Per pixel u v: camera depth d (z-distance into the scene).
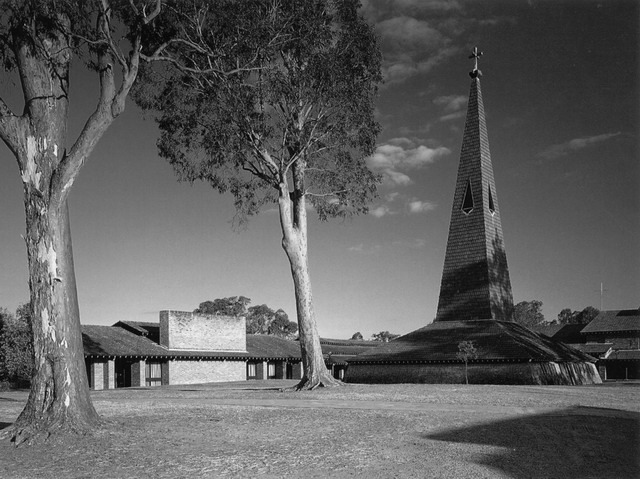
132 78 18.70
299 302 34.06
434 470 13.06
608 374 74.88
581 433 17.31
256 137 32.94
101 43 18.72
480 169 62.03
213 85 31.14
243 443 16.02
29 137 17.81
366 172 36.34
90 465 13.94
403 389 32.81
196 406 24.30
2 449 15.92
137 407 23.95
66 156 17.92
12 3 17.61
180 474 12.95
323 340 84.25
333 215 37.03
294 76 32.66
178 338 57.59
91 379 49.41
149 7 22.50
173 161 34.25
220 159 33.84
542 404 24.59
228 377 60.84
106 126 18.34
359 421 19.38
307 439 16.48
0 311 50.56
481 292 59.28
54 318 17.55
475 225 61.00
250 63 29.64
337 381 34.44
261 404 25.36
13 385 49.31
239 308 117.19
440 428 18.02
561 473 12.85
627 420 19.78
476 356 50.62
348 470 13.12
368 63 33.66
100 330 55.78
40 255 17.62
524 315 142.00
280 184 33.84
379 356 56.53
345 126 34.34
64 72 18.52
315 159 35.84
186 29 29.25
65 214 18.02
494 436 16.73
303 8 30.45
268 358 65.19
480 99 64.31
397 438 16.50
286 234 33.88
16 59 18.22
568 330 85.50
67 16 18.86
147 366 54.06
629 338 77.38
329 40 32.56
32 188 17.67
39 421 17.09
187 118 33.03
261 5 29.58
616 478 12.52
